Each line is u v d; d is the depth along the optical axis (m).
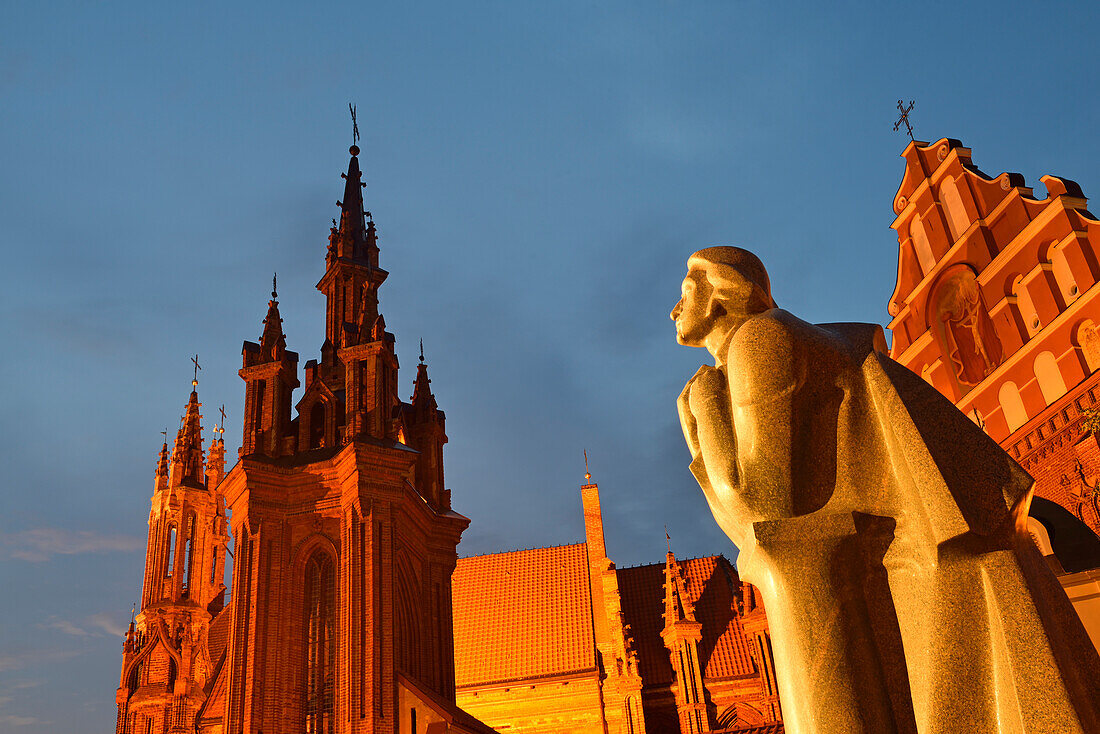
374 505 33.81
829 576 4.69
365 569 32.69
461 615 58.97
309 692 32.69
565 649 55.16
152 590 46.91
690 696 52.75
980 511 4.48
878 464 4.87
